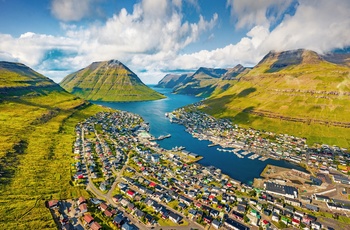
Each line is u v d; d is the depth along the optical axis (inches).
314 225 5059.1
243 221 5231.3
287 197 6343.5
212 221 5108.3
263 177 7751.0
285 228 5044.3
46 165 7327.8
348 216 5546.3
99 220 4985.2
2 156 7096.5
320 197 6274.6
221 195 6387.8
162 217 5251.0
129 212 5364.2
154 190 6451.8
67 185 6318.9
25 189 5767.7
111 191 6309.1
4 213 4741.6
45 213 4909.0
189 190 6525.6
